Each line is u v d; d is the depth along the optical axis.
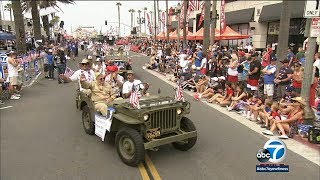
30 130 8.30
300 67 9.69
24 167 6.02
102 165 6.09
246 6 28.52
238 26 30.11
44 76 18.78
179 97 6.58
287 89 10.31
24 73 16.42
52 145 7.18
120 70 16.11
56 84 16.20
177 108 6.30
